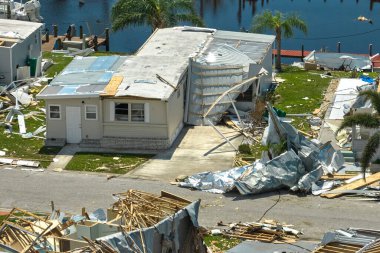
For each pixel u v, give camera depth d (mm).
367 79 67438
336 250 34125
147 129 53625
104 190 47312
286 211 44094
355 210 44156
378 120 47531
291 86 67688
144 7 77062
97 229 35125
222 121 58656
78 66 60750
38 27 71000
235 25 123500
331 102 62531
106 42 93375
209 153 53094
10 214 38438
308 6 141000
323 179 47844
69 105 53969
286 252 36438
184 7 78062
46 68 71938
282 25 74812
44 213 43781
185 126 58125
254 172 47031
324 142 53719
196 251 34938
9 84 65000
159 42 66875
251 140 55094
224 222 42688
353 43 113750
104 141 53969
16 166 51000
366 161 45125
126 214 35625
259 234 40844
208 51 63969
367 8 138750
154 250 33156
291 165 47438
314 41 113375
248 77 60438
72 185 48125
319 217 43281
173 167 50812
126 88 54469
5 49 64812
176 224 33938
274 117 50469
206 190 47000
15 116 59344
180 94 57062
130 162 51656
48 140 54500
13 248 33312
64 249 33688
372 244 33281
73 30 92938
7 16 87438
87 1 131375
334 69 79125
